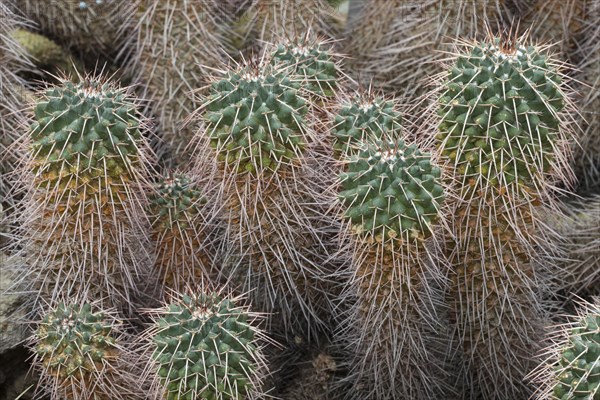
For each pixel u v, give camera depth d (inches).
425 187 104.5
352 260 113.6
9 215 138.6
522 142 108.2
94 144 111.5
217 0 171.8
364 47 173.3
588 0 160.2
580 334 95.2
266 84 111.4
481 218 113.2
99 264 117.8
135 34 165.0
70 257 117.6
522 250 116.7
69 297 119.3
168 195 124.3
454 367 131.8
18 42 163.9
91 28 176.2
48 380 113.4
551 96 109.4
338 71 141.5
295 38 131.9
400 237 105.1
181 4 157.0
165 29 156.7
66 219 114.9
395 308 112.7
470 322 122.0
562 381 94.6
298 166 114.4
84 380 108.4
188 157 159.9
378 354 119.9
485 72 108.4
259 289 127.7
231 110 110.4
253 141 110.7
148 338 113.0
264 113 109.9
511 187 110.6
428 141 116.3
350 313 126.6
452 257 117.6
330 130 121.4
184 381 100.2
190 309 103.9
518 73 107.4
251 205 116.4
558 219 144.0
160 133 162.4
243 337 104.3
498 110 107.2
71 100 112.9
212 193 123.6
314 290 128.2
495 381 126.2
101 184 113.7
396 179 103.5
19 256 128.3
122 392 112.4
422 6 159.2
